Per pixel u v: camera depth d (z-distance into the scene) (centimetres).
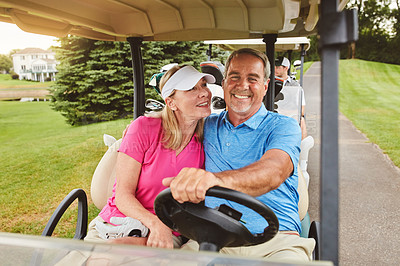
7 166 556
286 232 167
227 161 179
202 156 186
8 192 437
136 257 86
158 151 178
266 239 119
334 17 70
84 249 90
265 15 186
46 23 179
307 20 166
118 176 180
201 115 176
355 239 310
